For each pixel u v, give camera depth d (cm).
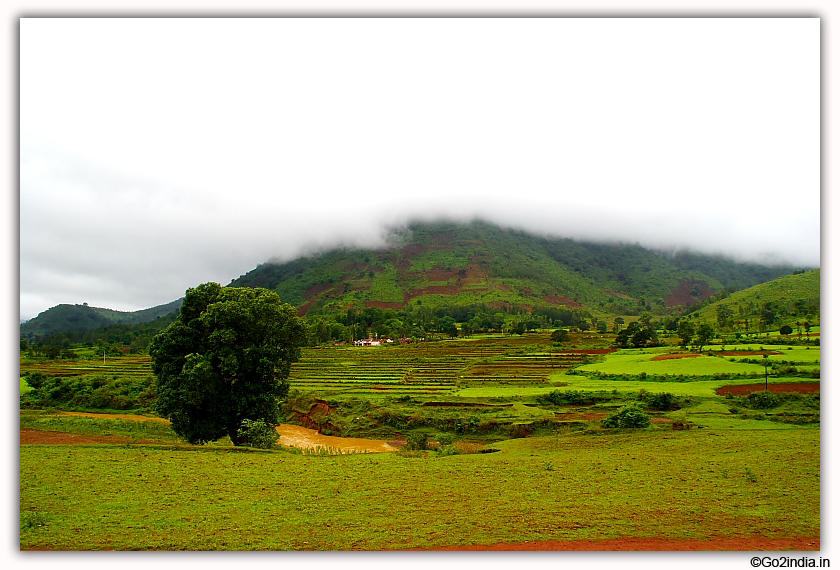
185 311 3975
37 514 1762
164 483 2238
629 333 13025
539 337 16112
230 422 3872
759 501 1967
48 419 4322
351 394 6962
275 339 4025
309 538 1582
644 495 2073
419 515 1809
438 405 5962
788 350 8188
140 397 7088
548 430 4691
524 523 1720
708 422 4103
